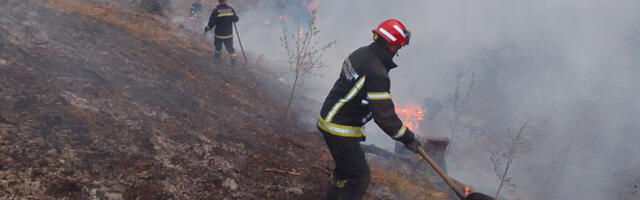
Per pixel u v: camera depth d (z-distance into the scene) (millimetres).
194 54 7574
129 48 5949
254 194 3104
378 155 5152
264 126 4812
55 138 2926
